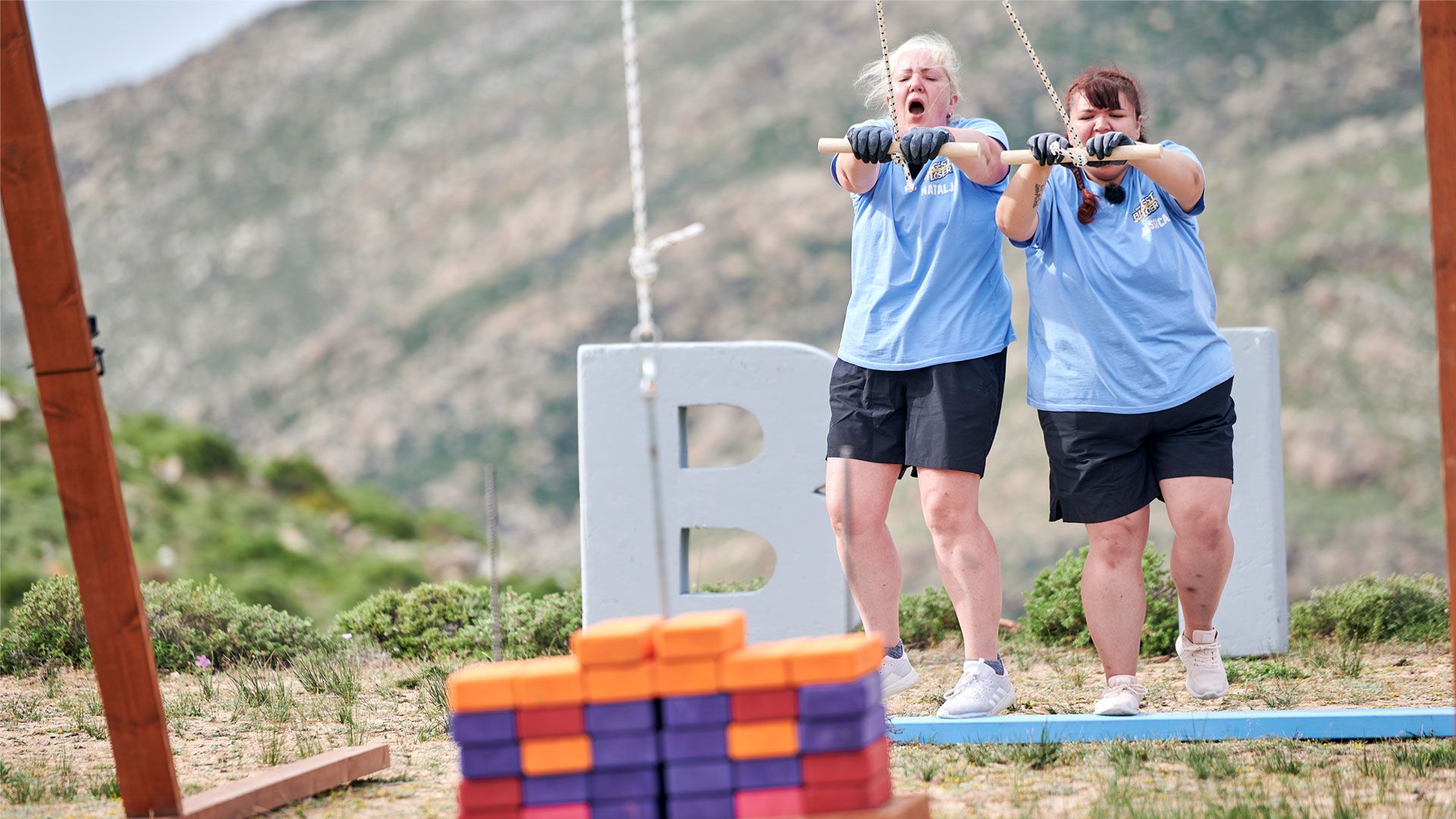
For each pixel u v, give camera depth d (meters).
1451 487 9.71
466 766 8.52
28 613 19.88
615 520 17.75
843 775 8.37
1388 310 185.62
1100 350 12.59
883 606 13.48
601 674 8.47
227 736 14.23
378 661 19.45
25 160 9.90
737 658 8.43
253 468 118.25
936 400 12.91
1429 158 9.70
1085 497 12.77
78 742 14.18
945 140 12.03
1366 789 10.81
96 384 10.12
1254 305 189.62
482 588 21.45
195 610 19.97
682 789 8.43
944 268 12.91
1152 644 18.06
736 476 17.72
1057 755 12.10
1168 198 12.73
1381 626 18.80
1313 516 163.50
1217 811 9.93
